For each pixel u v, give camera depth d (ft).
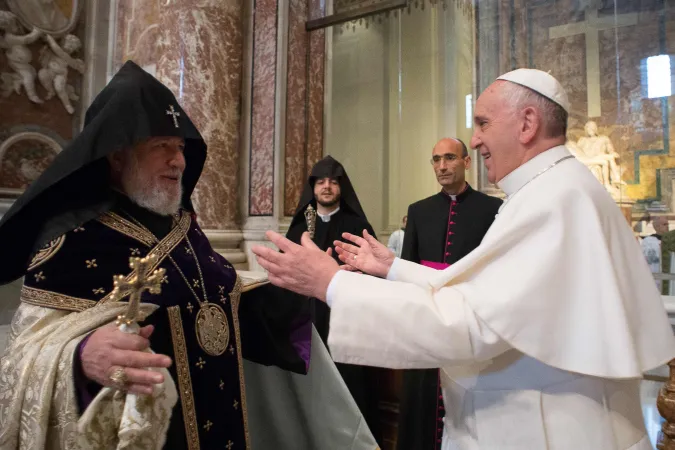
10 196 12.66
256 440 6.30
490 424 3.84
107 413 3.51
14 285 12.05
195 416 4.39
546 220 3.58
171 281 4.50
